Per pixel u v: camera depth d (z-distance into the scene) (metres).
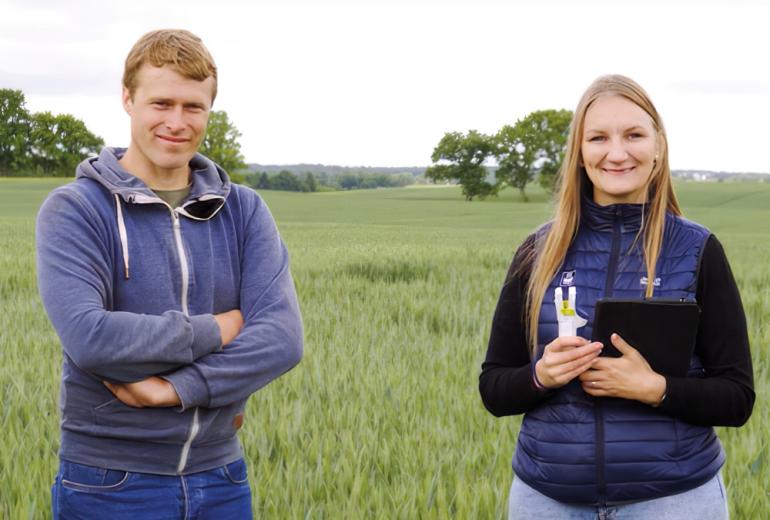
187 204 2.97
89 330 2.72
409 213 75.25
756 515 4.53
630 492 2.79
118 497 2.84
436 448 5.38
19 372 7.22
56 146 127.25
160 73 2.86
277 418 5.90
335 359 7.70
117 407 2.83
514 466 3.02
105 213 2.90
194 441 2.89
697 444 2.82
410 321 10.00
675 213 2.97
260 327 3.01
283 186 158.88
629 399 2.81
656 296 2.82
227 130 115.62
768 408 6.25
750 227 52.88
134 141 2.97
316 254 19.94
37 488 4.73
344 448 5.30
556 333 2.90
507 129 115.19
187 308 2.97
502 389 2.94
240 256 3.14
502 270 16.53
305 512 4.50
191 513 2.89
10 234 29.67
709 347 2.82
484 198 116.25
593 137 2.90
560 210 2.95
